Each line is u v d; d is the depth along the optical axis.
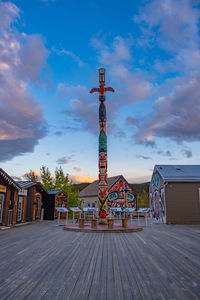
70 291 4.24
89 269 5.56
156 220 21.84
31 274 5.19
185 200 18.77
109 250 7.72
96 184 37.53
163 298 3.96
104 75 18.59
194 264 6.07
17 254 7.14
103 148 16.97
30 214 20.70
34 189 21.45
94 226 13.80
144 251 7.59
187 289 4.38
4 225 15.55
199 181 18.89
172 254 7.20
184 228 14.95
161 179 20.09
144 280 4.84
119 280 4.82
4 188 15.81
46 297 3.97
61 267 5.72
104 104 18.06
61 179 31.27
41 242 9.31
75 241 9.55
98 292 4.20
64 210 16.81
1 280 4.81
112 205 29.89
